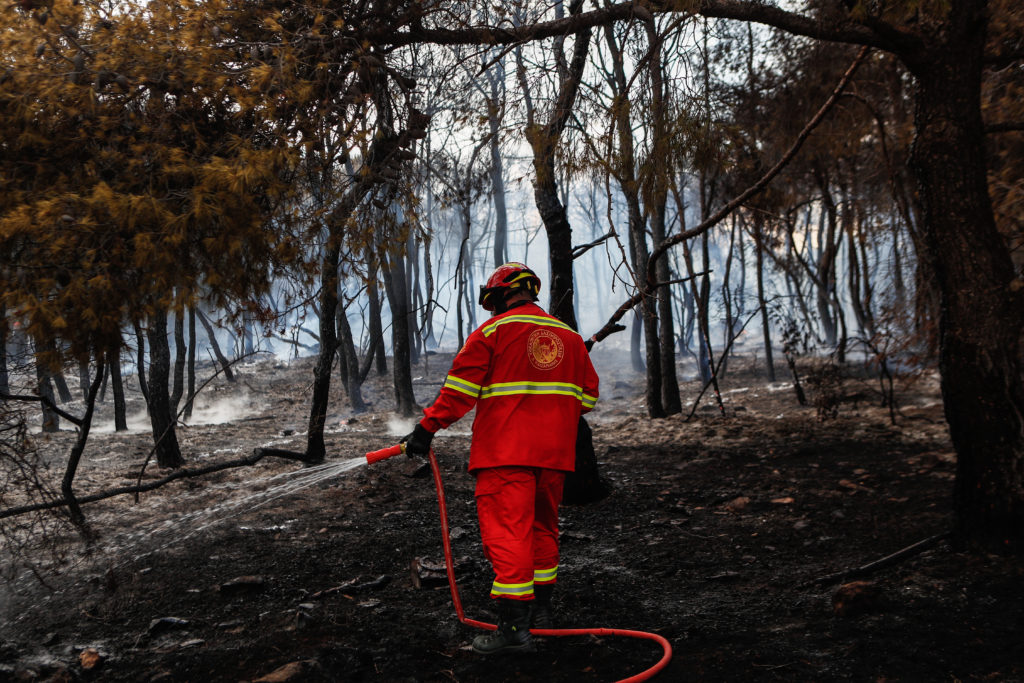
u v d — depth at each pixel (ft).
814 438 27.12
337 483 21.57
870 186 32.17
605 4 14.89
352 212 14.40
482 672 10.03
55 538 14.85
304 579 13.85
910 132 25.35
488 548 10.68
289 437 33.94
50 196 11.10
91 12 11.60
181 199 11.61
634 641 10.86
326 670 9.92
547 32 14.33
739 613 11.84
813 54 28.96
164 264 11.40
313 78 13.12
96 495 15.40
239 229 11.73
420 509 18.90
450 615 12.10
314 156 13.39
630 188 14.38
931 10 12.44
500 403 10.74
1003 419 12.58
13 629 11.87
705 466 23.84
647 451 27.55
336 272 16.01
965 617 10.66
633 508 18.89
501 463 10.51
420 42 14.85
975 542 12.84
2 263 11.09
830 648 10.12
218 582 13.66
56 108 11.15
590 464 19.33
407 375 42.50
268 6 12.78
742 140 14.82
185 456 27.40
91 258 10.98
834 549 14.71
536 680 9.75
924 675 9.11
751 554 14.85
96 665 10.33
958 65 12.91
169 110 11.99
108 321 11.32
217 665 10.31
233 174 11.22
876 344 30.07
